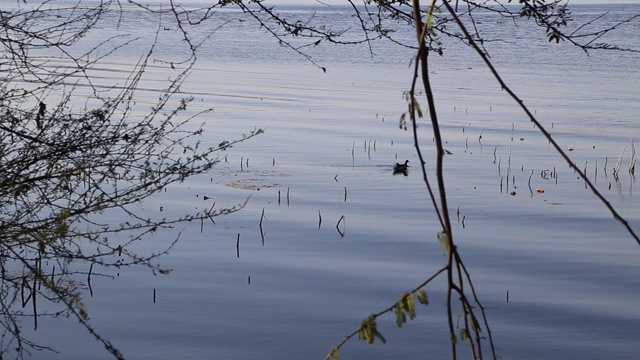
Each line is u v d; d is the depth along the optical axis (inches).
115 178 253.8
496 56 2149.4
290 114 1067.9
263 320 367.2
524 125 1011.9
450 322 94.7
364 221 555.5
